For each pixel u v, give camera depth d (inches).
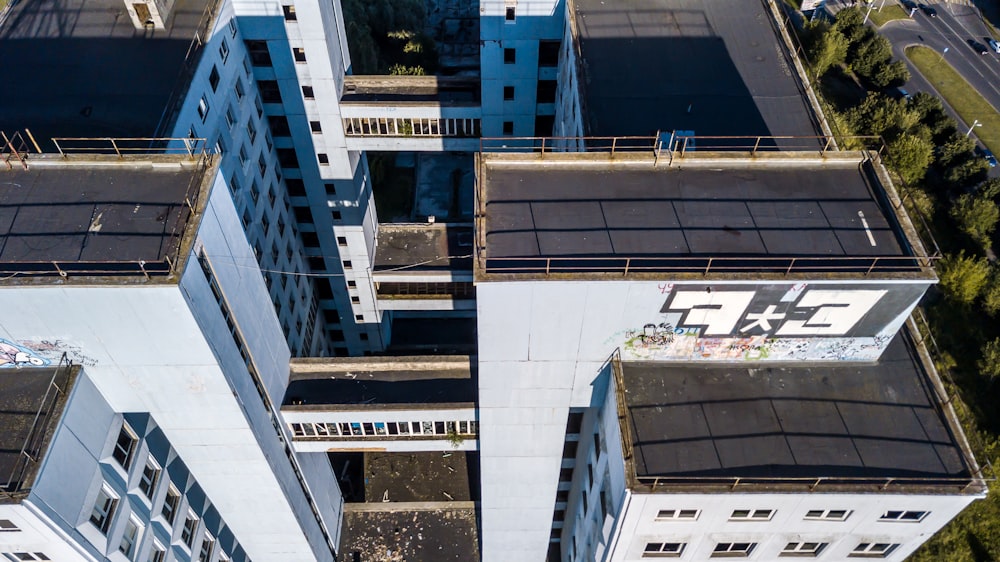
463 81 2218.3
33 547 1041.5
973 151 3476.9
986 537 2272.4
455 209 3467.0
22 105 1513.3
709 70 1664.6
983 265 2815.0
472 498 2198.6
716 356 1150.3
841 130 3393.2
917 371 1151.0
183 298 972.6
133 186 1074.7
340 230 2472.9
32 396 1030.4
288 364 1581.0
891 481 1013.2
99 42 1662.2
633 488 1001.5
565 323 1076.5
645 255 1048.2
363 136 2209.6
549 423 1326.3
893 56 4062.5
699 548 1162.6
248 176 1953.7
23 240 1002.1
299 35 1923.0
